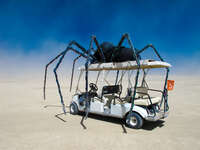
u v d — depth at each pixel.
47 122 5.76
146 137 4.35
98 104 6.00
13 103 9.60
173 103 9.73
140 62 5.16
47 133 4.59
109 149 3.60
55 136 4.36
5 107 8.43
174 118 6.43
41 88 18.67
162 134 4.60
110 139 4.18
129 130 4.94
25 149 3.58
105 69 6.29
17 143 3.90
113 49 5.72
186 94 13.64
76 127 5.20
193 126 5.39
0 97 11.79
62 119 6.19
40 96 12.71
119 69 6.22
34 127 5.17
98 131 4.82
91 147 3.70
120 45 5.31
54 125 5.40
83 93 7.01
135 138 4.27
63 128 5.08
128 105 5.25
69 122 5.78
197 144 3.92
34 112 7.38
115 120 6.10
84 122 5.80
